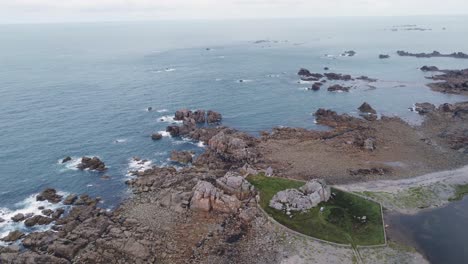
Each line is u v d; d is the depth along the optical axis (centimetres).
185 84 18425
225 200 7288
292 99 15638
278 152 10231
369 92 16638
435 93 16325
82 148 10694
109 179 8912
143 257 6038
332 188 7938
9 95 16100
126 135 11681
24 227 7088
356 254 6006
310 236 6431
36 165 9638
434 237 6419
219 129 11731
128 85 18262
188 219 7088
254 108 14450
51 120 12950
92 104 14900
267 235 6531
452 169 9081
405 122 12569
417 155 9938
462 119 12606
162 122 12850
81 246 6284
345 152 10188
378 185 8288
